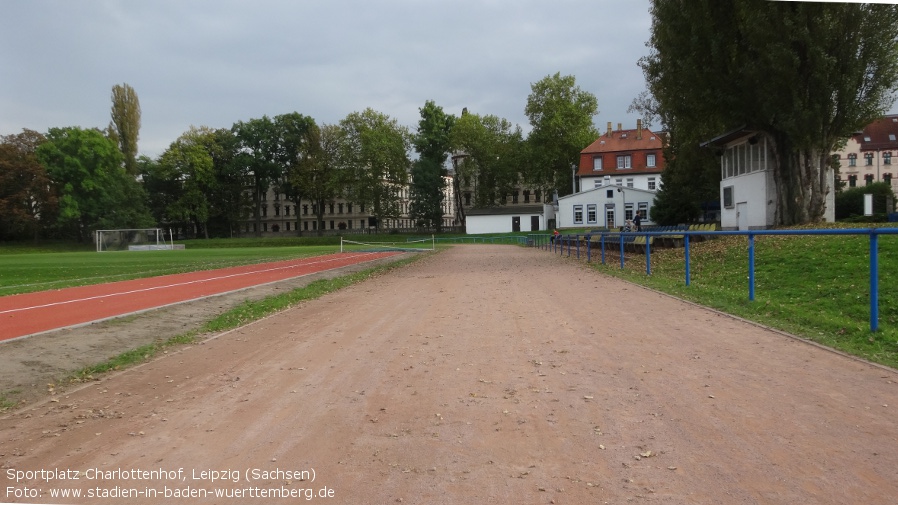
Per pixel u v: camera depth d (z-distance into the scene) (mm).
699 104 26891
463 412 5574
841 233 8562
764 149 30703
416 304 13508
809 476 3979
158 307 13578
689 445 4574
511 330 9625
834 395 5625
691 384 6168
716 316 10156
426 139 101625
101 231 78125
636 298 12773
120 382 7246
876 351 7219
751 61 23781
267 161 99750
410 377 6918
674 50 27031
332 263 33406
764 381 6176
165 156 97375
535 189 108000
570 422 5188
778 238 19578
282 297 15445
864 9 22391
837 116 24141
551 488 3947
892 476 3938
